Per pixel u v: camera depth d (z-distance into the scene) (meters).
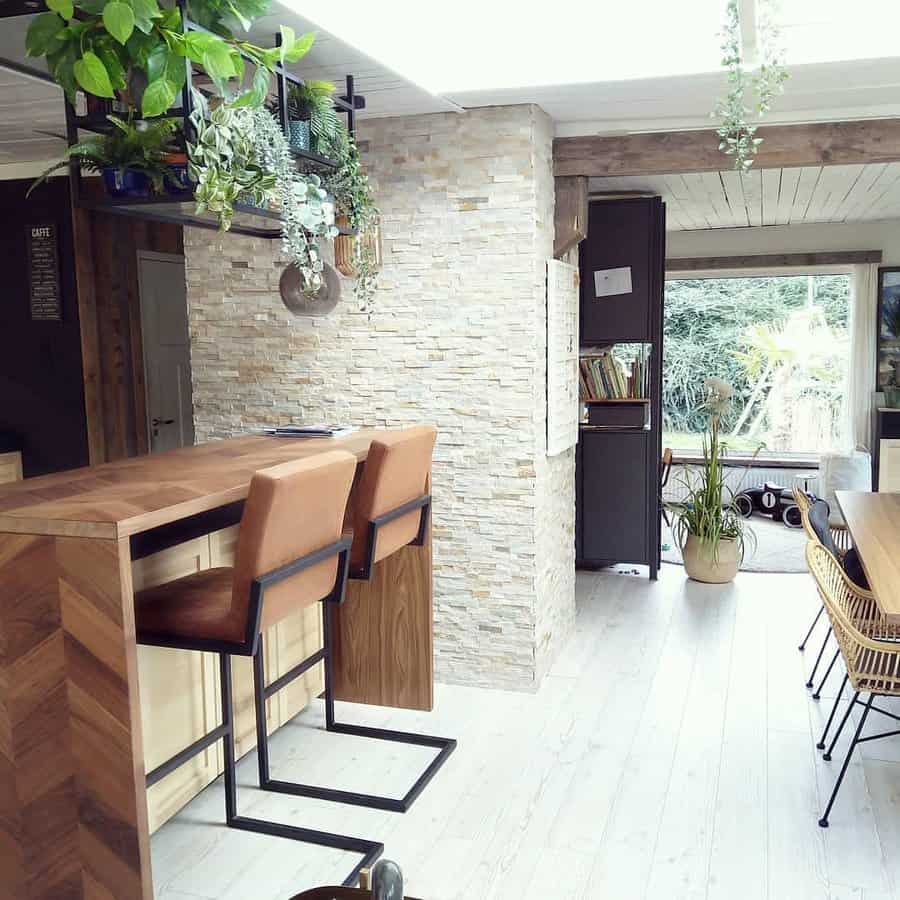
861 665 2.92
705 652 4.34
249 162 2.44
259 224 3.10
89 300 5.07
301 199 2.64
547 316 3.89
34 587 2.05
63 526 2.00
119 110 2.43
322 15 2.65
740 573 5.82
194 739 2.81
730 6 2.87
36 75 2.93
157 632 2.38
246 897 2.50
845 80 3.37
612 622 4.80
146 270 5.55
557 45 3.30
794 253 8.19
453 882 2.55
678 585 5.52
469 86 3.38
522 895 2.49
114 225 5.27
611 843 2.73
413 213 3.79
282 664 3.35
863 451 7.97
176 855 2.71
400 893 1.00
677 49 3.21
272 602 2.36
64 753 2.10
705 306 8.84
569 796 3.01
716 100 3.62
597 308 5.54
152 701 2.61
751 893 2.48
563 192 4.14
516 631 3.85
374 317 3.90
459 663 3.96
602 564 5.93
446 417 3.84
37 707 2.10
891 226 7.91
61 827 2.13
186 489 2.33
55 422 5.12
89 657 2.04
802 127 3.94
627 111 3.79
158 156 2.44
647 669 4.13
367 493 2.91
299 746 3.39
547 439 3.94
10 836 2.17
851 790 3.03
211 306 4.13
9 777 2.15
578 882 2.54
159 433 5.71
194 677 2.80
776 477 8.52
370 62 3.01
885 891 2.49
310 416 4.05
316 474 2.38
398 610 3.63
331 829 2.82
